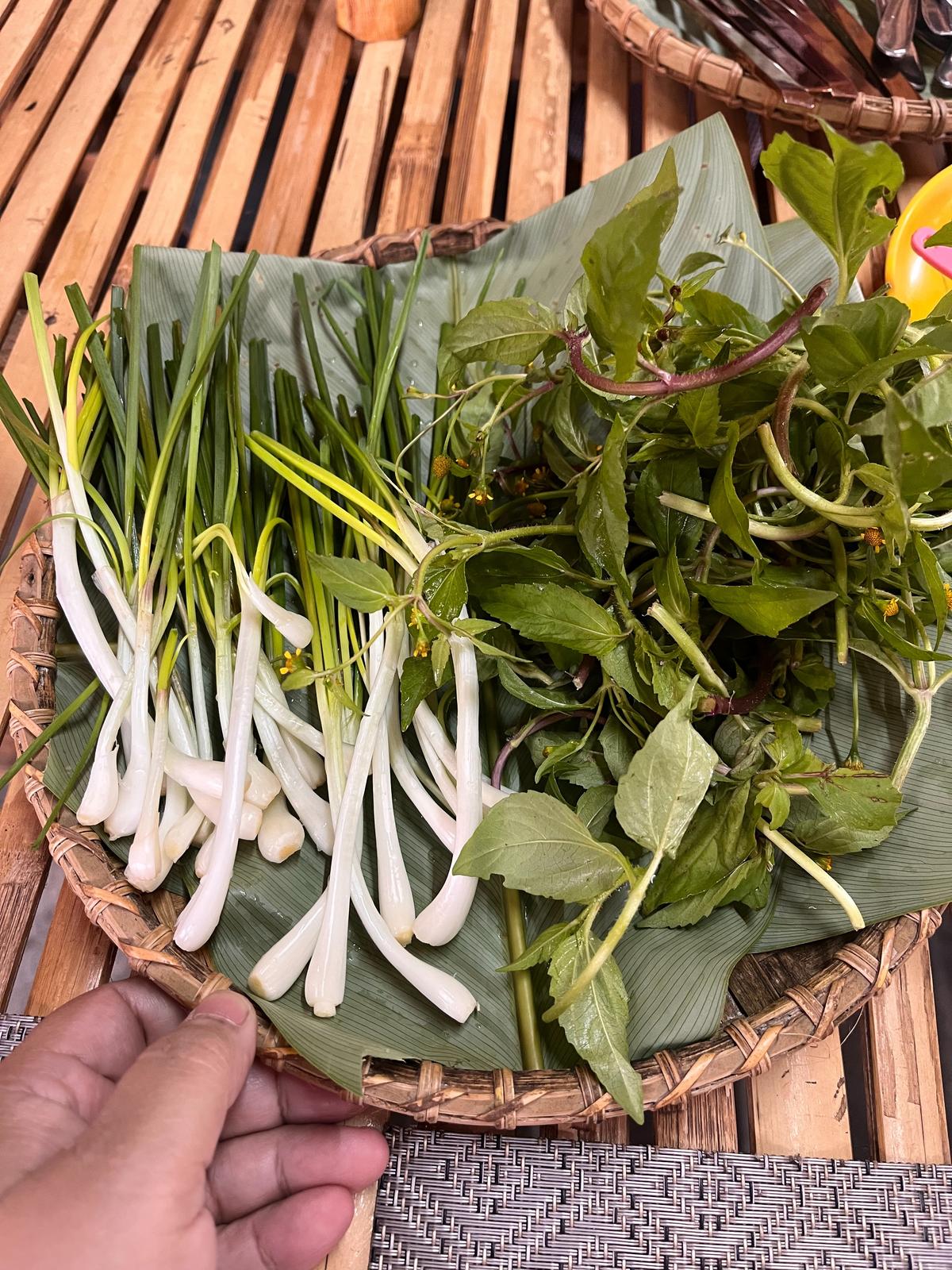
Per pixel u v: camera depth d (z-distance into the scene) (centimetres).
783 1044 49
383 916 55
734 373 46
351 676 59
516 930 56
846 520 48
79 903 59
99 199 89
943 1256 50
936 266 69
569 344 50
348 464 65
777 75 81
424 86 98
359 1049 46
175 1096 39
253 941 55
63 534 59
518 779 63
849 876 57
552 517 66
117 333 68
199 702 60
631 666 54
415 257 77
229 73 99
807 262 76
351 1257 49
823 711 62
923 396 43
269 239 87
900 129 81
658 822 48
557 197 89
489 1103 46
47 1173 37
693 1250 49
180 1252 38
